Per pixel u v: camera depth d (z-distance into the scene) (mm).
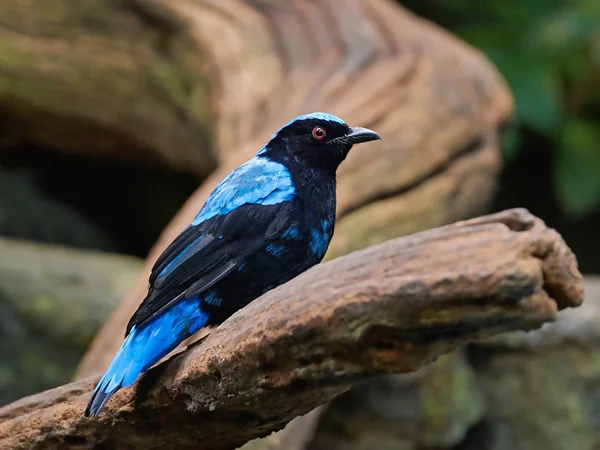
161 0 14781
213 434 6160
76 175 19938
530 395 13195
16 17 15273
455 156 12180
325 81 12641
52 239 19234
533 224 4711
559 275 4566
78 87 15391
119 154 16906
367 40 13586
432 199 11539
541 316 4473
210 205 7191
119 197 20469
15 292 13516
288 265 7098
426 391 12539
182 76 14688
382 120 11703
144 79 15109
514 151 18469
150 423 6246
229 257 6855
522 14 18406
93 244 19922
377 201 11039
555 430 13078
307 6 14797
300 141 7832
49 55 15281
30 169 19328
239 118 12758
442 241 4715
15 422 6777
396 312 4637
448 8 19297
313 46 13781
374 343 4820
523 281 4371
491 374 13422
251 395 5500
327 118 7902
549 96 17297
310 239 7266
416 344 4746
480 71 13672
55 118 15891
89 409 5785
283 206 7148
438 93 12492
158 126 15320
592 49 17500
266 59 13672
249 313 5398
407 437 12562
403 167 11312
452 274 4477
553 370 13188
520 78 17359
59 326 13539
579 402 13102
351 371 5012
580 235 20531
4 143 17094
